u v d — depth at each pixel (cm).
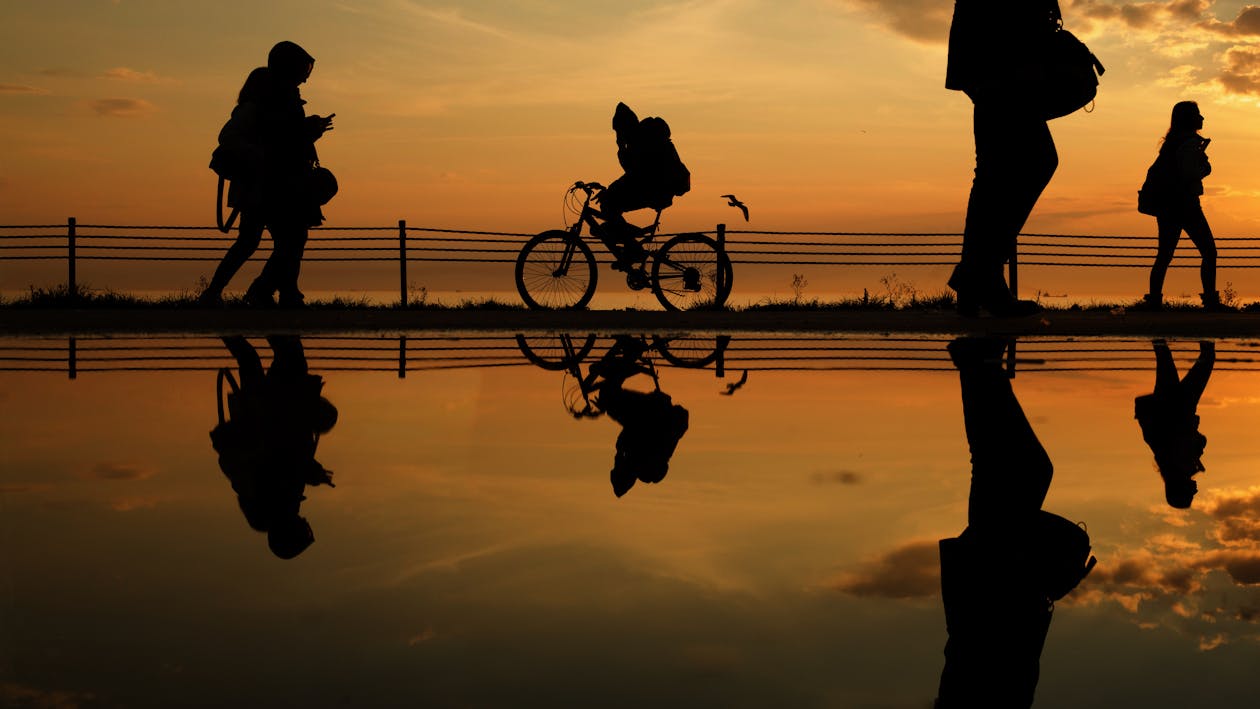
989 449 277
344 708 101
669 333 814
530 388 426
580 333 812
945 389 430
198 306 1002
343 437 290
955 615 133
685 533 178
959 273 849
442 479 226
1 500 198
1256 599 142
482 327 860
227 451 262
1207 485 231
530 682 109
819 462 254
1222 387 441
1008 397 400
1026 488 224
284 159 969
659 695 106
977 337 777
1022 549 169
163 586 142
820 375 491
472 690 107
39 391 400
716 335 796
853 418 339
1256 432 311
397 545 166
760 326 877
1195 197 1134
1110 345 700
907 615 133
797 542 172
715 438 294
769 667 114
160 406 355
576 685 108
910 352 634
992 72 763
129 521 182
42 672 109
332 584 143
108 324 827
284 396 389
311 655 116
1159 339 762
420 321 900
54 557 156
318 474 231
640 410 358
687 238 1090
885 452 271
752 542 172
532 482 223
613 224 1046
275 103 960
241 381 443
